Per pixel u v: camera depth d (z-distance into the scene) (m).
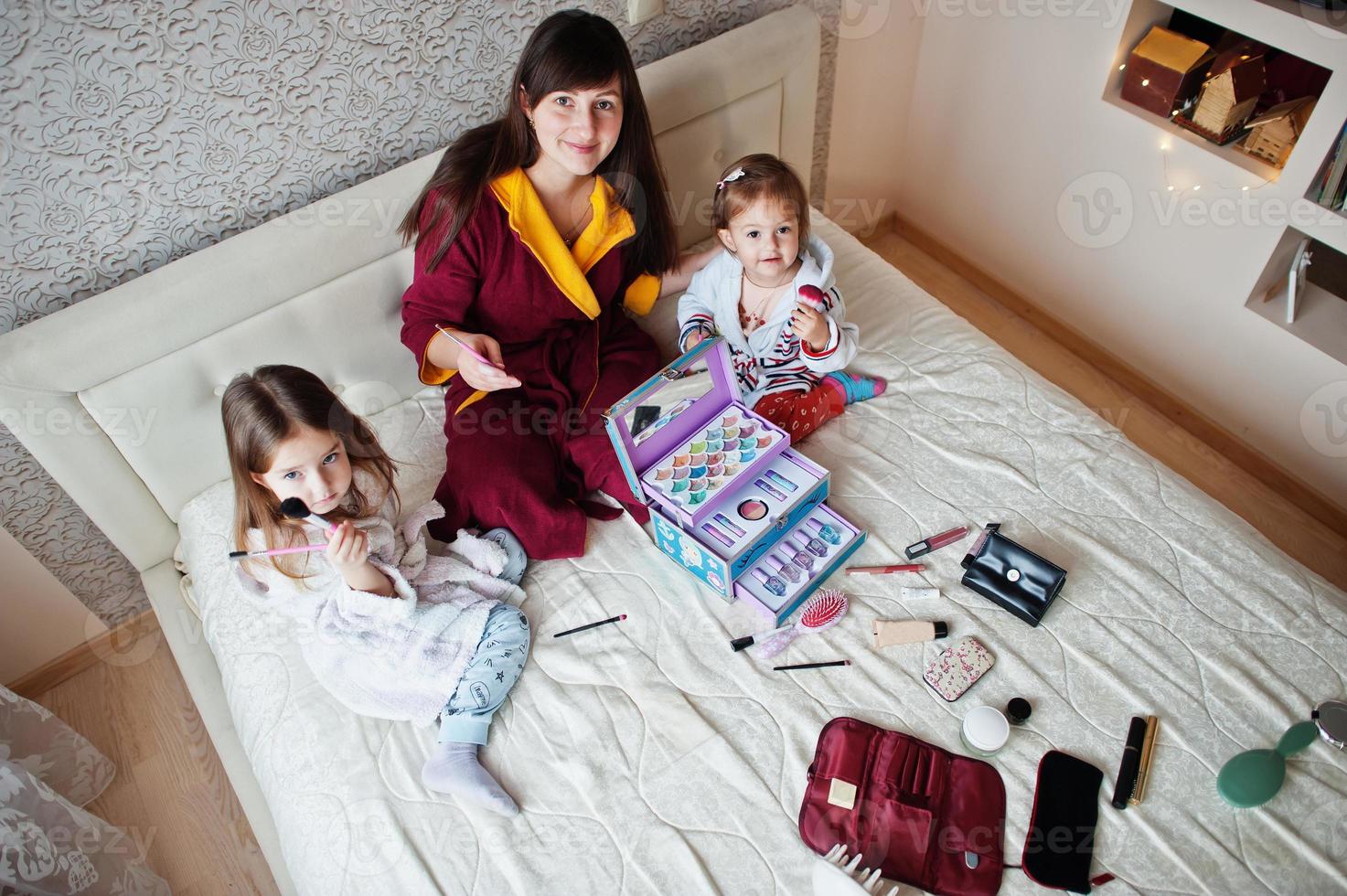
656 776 1.12
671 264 1.58
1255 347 1.73
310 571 1.24
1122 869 1.03
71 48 1.11
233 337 1.33
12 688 1.64
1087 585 1.28
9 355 1.18
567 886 1.04
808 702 1.18
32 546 1.50
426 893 1.04
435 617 1.22
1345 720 1.10
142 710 1.64
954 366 1.58
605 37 1.22
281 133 1.32
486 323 1.43
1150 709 1.15
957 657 1.20
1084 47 1.73
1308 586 1.26
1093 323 2.05
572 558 1.37
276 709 1.23
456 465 1.38
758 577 1.30
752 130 1.74
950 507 1.39
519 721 1.19
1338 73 1.37
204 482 1.47
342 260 1.36
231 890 1.43
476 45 1.40
